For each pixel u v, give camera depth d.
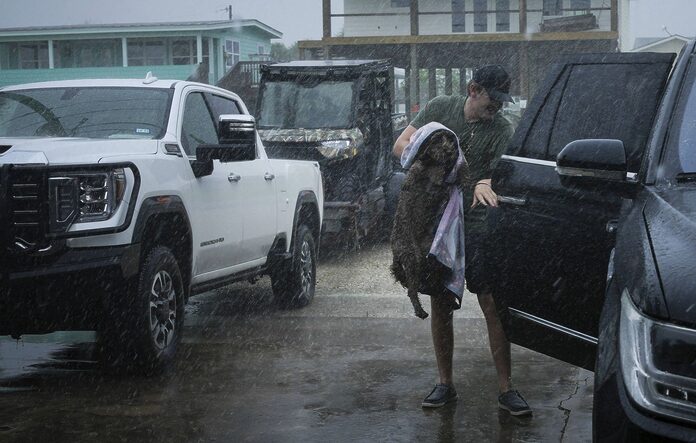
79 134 7.34
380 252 13.41
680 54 4.72
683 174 4.13
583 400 5.99
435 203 5.59
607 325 3.52
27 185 6.08
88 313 6.33
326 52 27.91
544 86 5.52
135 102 7.59
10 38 39.81
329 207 12.48
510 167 5.40
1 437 5.30
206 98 8.23
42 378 6.65
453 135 5.61
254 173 8.39
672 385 3.08
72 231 6.11
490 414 5.68
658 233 3.61
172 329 6.87
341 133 13.29
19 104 7.69
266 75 14.28
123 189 6.32
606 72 5.23
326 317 8.75
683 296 3.19
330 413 5.72
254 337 7.92
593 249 4.77
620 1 32.34
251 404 5.93
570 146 4.39
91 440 5.24
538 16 32.69
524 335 5.30
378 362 6.99
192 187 7.23
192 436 5.30
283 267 9.05
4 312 6.15
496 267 5.36
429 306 9.09
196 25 38.78
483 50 28.78
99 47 39.91
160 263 6.67
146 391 6.27
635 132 4.92
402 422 5.53
